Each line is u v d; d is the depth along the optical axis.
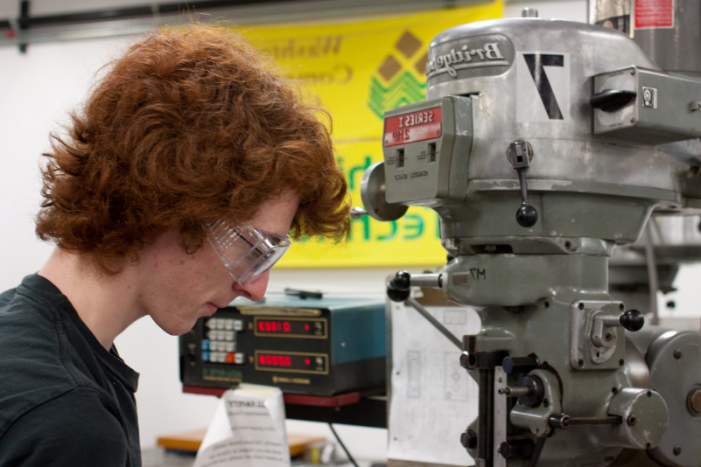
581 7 2.57
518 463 0.84
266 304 1.40
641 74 0.81
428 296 1.30
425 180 0.85
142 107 0.59
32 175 3.23
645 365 0.91
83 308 0.62
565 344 0.83
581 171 0.85
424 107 0.85
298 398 1.34
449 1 2.70
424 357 1.30
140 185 0.58
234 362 1.43
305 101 0.78
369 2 2.78
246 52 0.71
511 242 0.86
